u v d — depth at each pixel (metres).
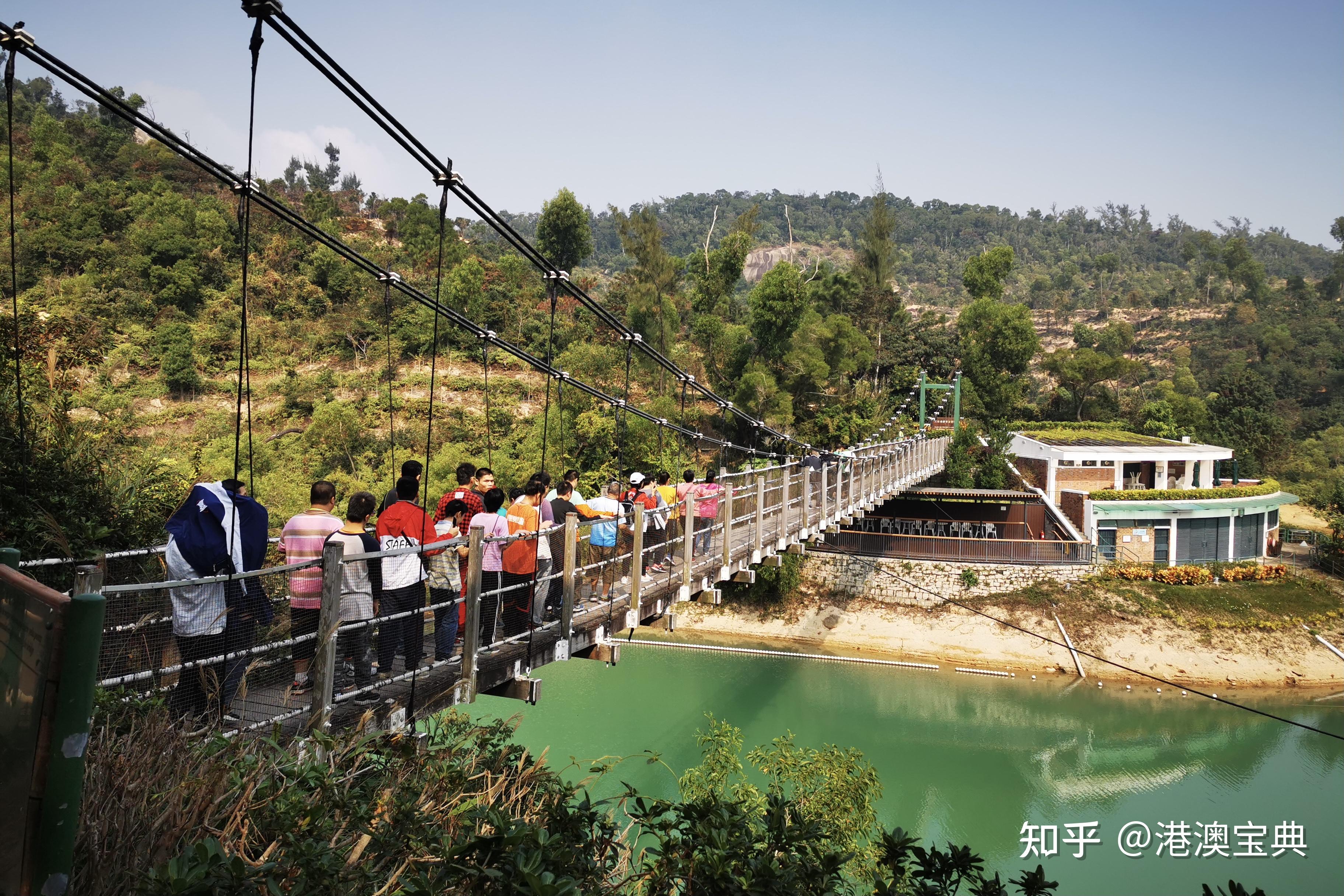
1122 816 16.05
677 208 148.38
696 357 38.09
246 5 4.42
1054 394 52.12
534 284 41.78
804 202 152.62
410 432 28.09
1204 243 114.56
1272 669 24.41
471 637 5.98
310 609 5.06
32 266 34.94
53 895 2.19
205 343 32.94
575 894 2.85
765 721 19.75
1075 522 30.20
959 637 25.92
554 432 28.22
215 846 2.62
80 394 26.81
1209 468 32.66
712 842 3.73
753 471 13.76
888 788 16.84
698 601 12.04
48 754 2.21
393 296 38.16
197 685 4.53
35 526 7.29
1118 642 25.14
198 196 45.47
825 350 37.75
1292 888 13.50
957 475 33.53
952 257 134.50
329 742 3.90
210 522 4.69
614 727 18.27
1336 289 89.31
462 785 4.60
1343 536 30.45
